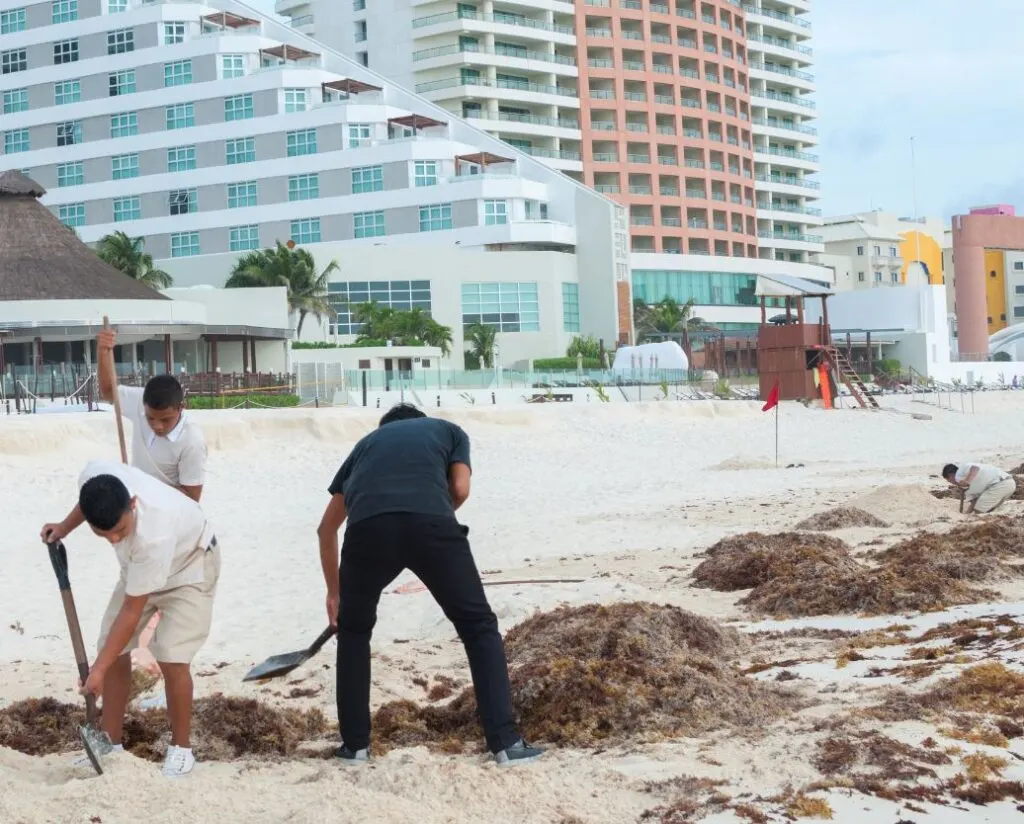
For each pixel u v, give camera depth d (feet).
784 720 19.38
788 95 429.38
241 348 215.72
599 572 42.45
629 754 17.93
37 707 23.41
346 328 265.95
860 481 79.61
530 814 15.02
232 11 312.09
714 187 385.29
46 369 171.63
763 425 154.92
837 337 291.17
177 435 20.25
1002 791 15.07
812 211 431.02
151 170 302.86
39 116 311.88
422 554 18.15
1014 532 37.86
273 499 82.69
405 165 285.64
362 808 14.94
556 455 117.39
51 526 19.30
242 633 34.01
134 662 26.68
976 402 230.27
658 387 206.80
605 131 364.79
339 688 18.99
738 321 368.07
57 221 209.97
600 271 293.84
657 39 373.81
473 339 270.67
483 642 18.39
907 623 28.04
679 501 72.13
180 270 281.33
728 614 32.07
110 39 306.14
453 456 19.12
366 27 370.53
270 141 294.05
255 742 20.35
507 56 355.97
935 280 483.10
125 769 17.37
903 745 16.79
